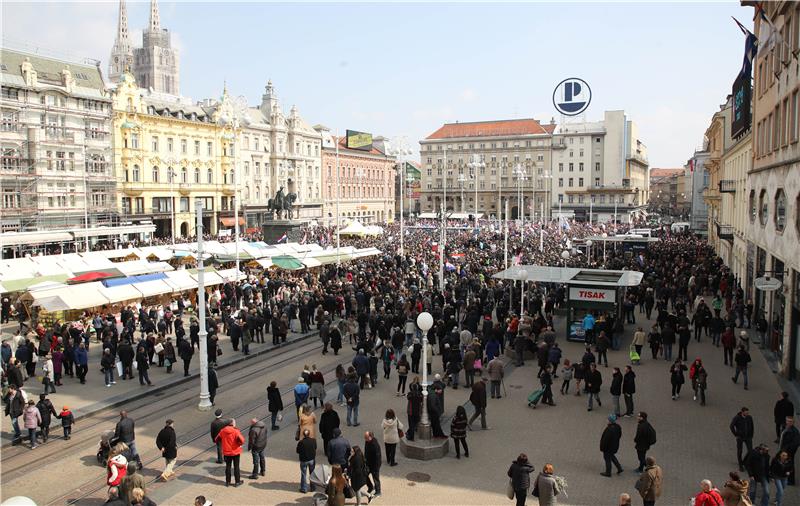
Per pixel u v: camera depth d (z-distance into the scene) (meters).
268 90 112.69
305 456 14.65
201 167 94.00
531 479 15.53
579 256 57.19
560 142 145.50
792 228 24.31
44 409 17.95
